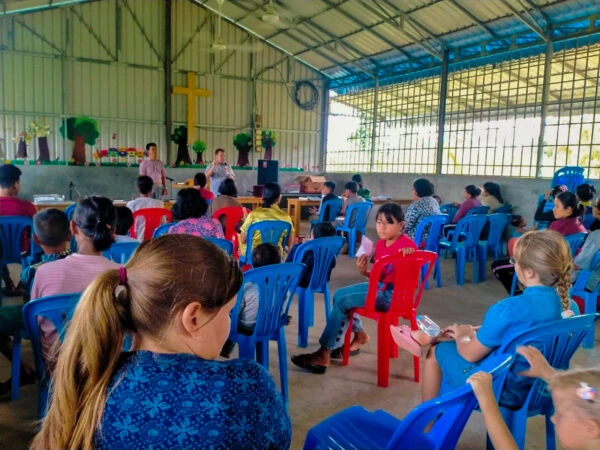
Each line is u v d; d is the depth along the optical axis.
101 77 10.60
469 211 5.96
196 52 11.42
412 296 2.63
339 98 12.53
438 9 7.99
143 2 10.80
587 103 6.80
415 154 10.07
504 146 8.03
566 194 3.94
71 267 1.87
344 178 11.81
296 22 10.37
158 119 11.24
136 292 0.76
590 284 3.17
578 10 6.68
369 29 9.41
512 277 3.86
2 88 9.73
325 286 3.45
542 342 1.62
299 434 2.14
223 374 0.76
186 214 3.33
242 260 3.92
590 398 1.02
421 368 2.84
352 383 2.63
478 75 8.45
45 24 9.98
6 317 2.19
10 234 3.73
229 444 0.73
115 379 0.75
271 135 12.34
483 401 1.16
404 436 1.14
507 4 6.93
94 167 10.41
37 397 2.35
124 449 0.72
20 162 9.77
